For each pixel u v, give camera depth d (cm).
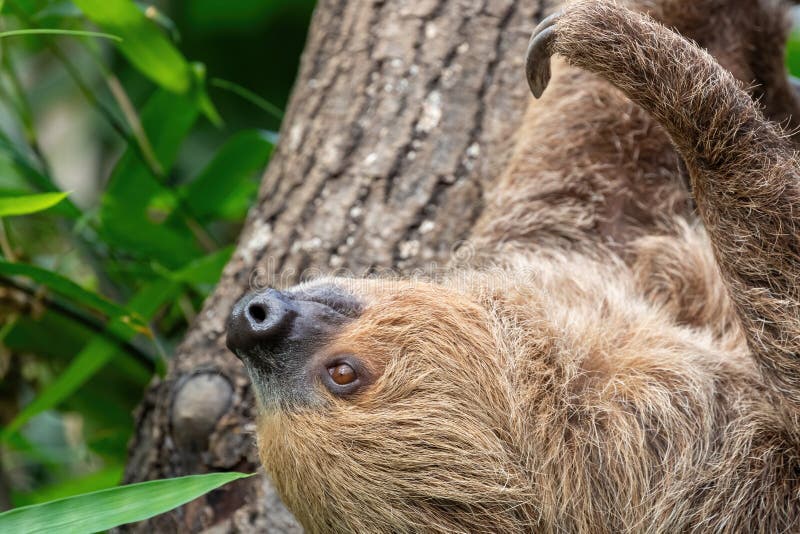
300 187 576
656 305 534
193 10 998
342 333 451
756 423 459
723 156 423
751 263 423
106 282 698
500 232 555
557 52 445
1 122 726
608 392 468
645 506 447
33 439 763
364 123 580
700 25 544
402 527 435
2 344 678
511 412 447
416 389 443
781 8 551
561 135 571
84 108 961
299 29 1009
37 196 473
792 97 565
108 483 668
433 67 583
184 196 700
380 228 557
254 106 1012
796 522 441
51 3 652
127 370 696
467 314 467
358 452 435
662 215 561
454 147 570
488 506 436
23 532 374
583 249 557
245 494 522
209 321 555
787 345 419
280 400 447
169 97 680
